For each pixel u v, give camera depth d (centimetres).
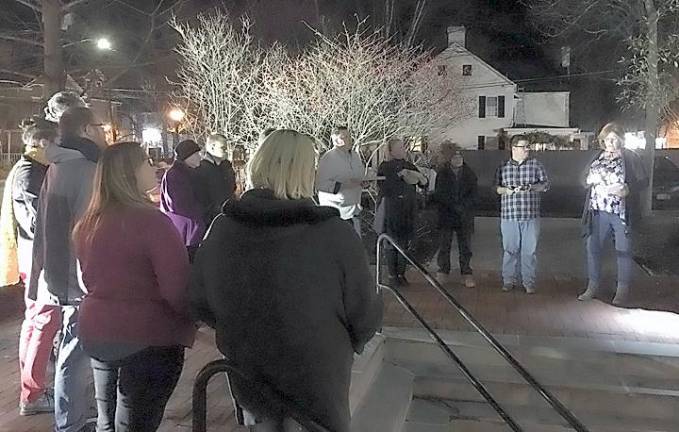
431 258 1079
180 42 1925
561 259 1092
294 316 246
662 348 591
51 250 390
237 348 255
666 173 2267
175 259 308
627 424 533
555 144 3772
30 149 464
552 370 581
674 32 2153
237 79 1852
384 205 828
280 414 255
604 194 752
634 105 2506
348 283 250
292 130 269
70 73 1367
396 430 489
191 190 606
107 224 311
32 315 443
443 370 594
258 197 258
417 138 2061
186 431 434
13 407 466
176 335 317
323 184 707
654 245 1236
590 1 2191
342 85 1811
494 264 1034
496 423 549
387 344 612
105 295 312
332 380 253
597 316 705
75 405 398
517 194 803
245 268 250
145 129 2348
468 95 3716
